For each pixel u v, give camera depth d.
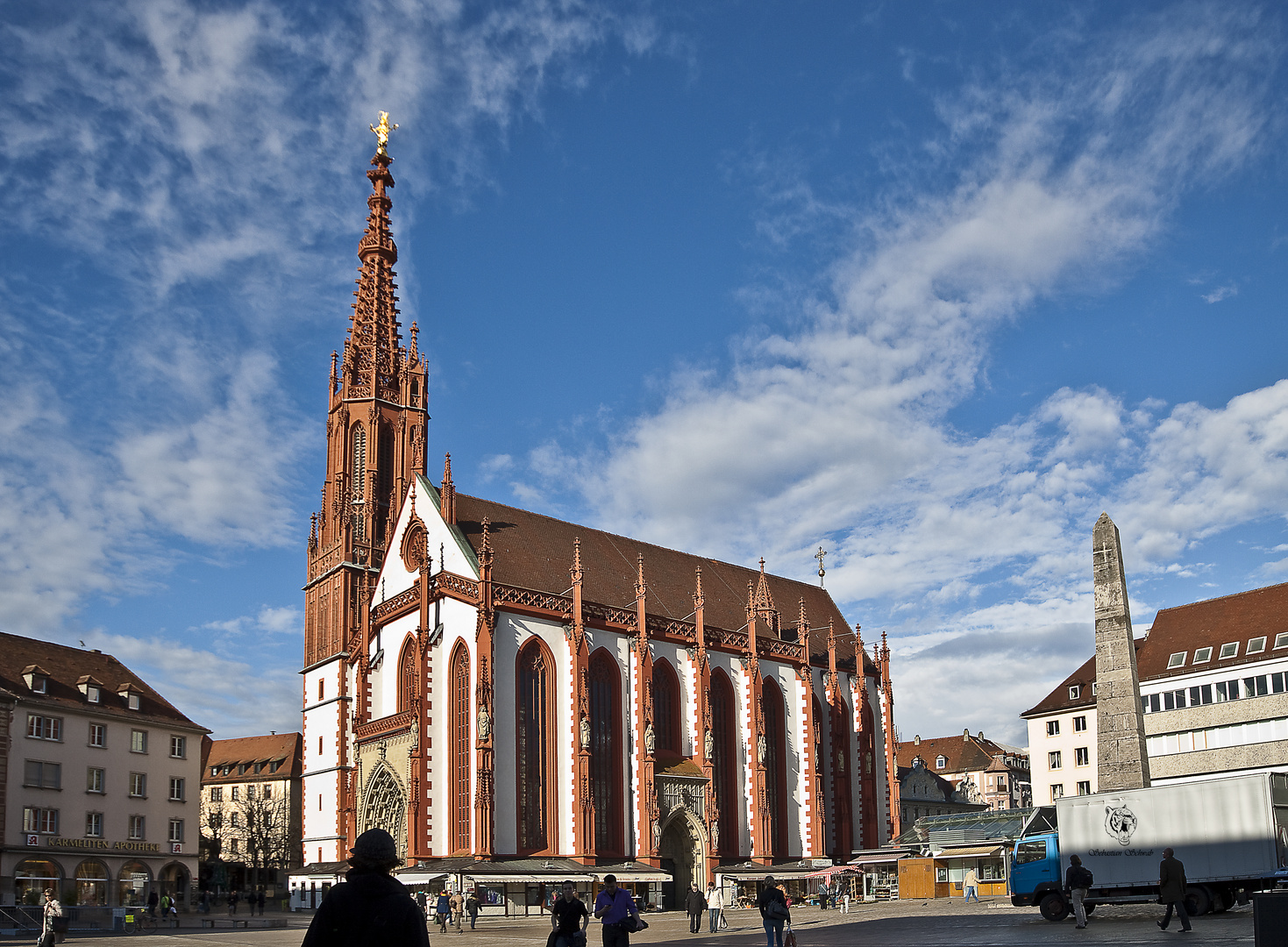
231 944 51.75
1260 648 92.12
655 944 46.59
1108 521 61.34
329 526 109.75
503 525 91.94
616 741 85.06
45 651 97.94
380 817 83.50
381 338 115.50
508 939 53.53
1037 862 51.25
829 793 102.19
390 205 123.00
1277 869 45.72
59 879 89.44
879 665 111.31
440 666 80.56
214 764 165.75
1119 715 59.50
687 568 106.56
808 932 50.28
